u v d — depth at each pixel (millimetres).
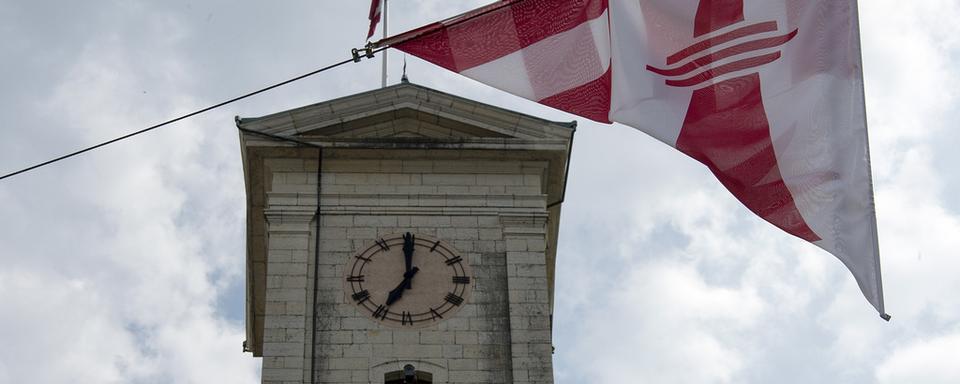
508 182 45125
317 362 41125
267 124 44750
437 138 45312
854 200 31562
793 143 32375
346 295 42500
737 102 33062
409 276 42969
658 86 33719
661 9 34219
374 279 42875
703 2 33969
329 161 45031
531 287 42844
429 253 43500
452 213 44344
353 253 43375
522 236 43969
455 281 42969
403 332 41875
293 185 44594
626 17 34406
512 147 45219
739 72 33250
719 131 33000
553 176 46406
